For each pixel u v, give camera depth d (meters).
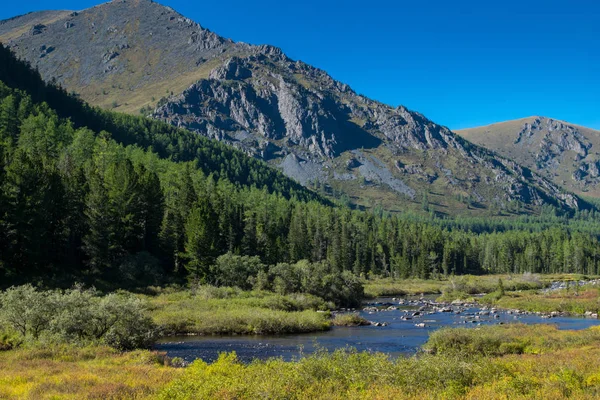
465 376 17.67
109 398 16.62
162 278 75.81
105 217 72.50
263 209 149.25
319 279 74.00
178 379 17.86
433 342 35.34
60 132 129.50
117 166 90.25
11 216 61.31
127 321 34.22
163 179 121.50
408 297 96.75
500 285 87.50
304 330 48.28
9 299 32.91
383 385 16.64
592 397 15.15
